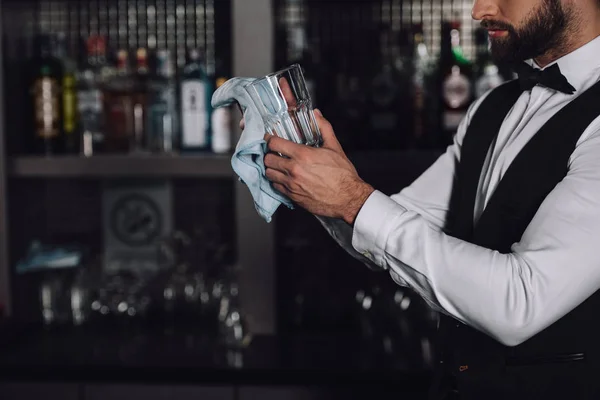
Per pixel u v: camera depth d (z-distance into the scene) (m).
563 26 1.26
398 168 2.22
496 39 1.29
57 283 2.41
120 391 2.05
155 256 2.49
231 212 2.57
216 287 2.38
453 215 1.51
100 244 2.59
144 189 2.50
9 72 2.31
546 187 1.24
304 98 1.20
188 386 2.04
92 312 2.42
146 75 2.39
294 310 2.41
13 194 2.32
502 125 1.39
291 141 1.17
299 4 2.50
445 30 2.37
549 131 1.25
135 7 2.59
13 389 2.07
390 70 2.41
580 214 1.11
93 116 2.41
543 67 1.35
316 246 2.44
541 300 1.10
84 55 2.58
